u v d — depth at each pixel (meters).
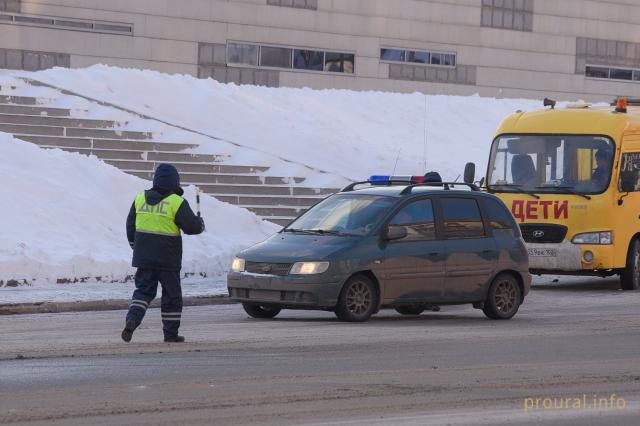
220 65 154.25
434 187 54.44
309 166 101.00
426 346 40.84
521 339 43.62
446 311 55.97
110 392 30.28
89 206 72.56
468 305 58.97
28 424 26.31
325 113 129.62
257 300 48.06
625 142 68.06
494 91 179.75
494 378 34.09
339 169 104.06
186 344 39.91
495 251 51.53
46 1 140.12
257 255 48.28
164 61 149.50
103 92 107.75
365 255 47.91
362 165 108.00
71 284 61.53
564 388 32.75
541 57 184.25
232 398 29.89
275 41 158.75
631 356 39.34
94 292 57.62
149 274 39.81
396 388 31.95
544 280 76.00
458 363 36.91
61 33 141.25
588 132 67.88
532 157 68.94
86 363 35.03
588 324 49.50
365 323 48.06
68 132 95.75
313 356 37.62
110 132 97.31
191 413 27.91
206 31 152.75
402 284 48.81
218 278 67.19
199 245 71.25
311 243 48.34
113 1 145.12
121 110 102.12
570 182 67.69
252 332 43.97
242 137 106.44
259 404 29.19
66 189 73.00
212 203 79.81
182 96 111.94
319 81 162.62
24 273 60.38
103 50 144.50
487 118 150.00
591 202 66.88
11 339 41.06
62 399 29.19
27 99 99.50
